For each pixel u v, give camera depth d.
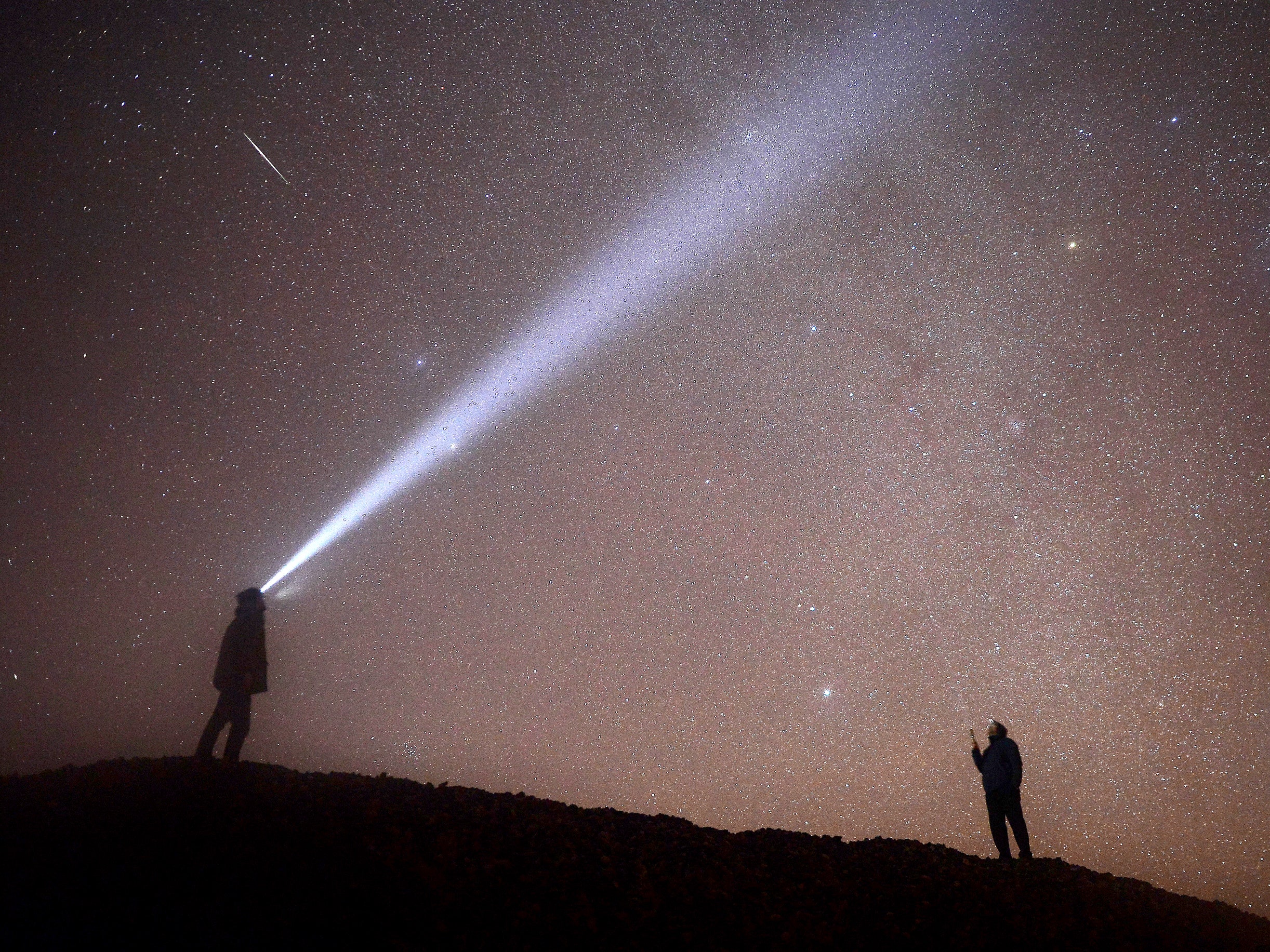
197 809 4.59
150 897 3.74
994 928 4.94
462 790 5.88
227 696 5.79
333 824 4.68
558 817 5.54
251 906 3.83
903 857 5.89
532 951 3.97
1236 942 5.33
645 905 4.53
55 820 4.26
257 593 6.17
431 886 4.25
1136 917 5.37
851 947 4.55
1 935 3.34
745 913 4.64
